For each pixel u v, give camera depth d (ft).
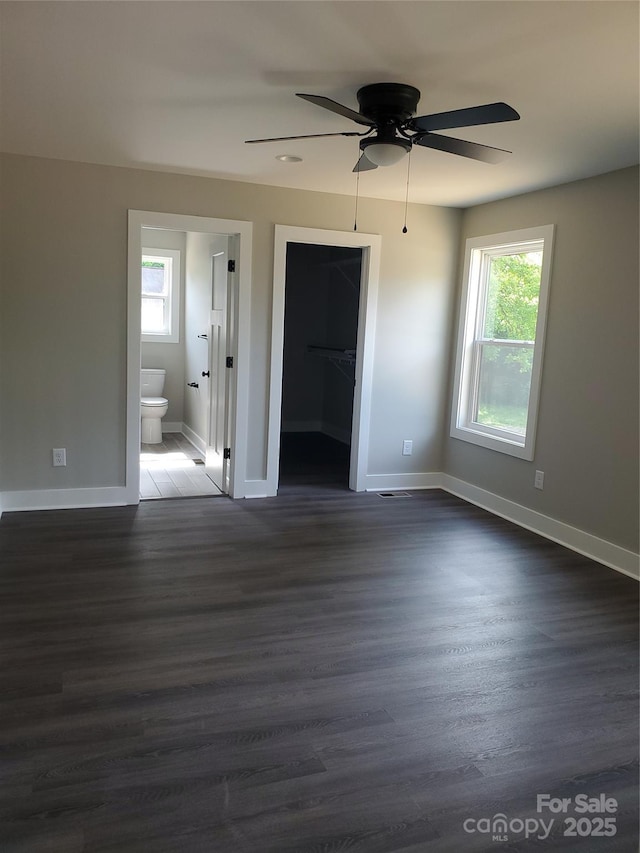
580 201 13.76
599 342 13.38
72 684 8.26
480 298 17.62
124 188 14.57
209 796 6.45
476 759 7.19
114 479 15.62
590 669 9.21
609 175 13.03
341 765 7.00
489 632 10.18
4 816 6.09
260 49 7.95
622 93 8.86
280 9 6.89
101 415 15.23
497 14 6.81
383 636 9.90
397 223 17.17
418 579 12.17
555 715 8.08
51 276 14.38
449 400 18.54
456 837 6.10
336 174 14.25
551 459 14.74
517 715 8.05
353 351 21.74
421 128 8.86
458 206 17.47
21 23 7.40
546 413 14.83
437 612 10.81
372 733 7.55
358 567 12.62
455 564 13.01
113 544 13.20
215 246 17.94
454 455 18.37
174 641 9.46
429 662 9.21
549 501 14.83
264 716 7.78
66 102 10.14
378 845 5.96
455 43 7.56
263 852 5.82
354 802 6.47
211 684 8.41
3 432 14.58
